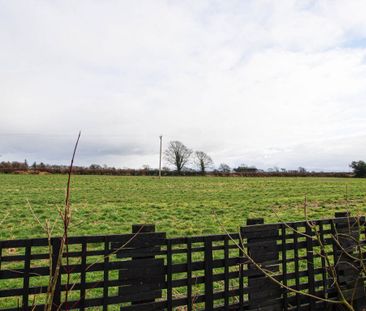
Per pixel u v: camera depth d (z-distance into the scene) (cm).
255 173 8438
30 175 5656
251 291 601
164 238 546
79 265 489
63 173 6894
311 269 657
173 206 2406
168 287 539
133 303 523
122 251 514
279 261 637
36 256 467
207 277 569
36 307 459
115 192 3350
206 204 2550
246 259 597
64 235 258
